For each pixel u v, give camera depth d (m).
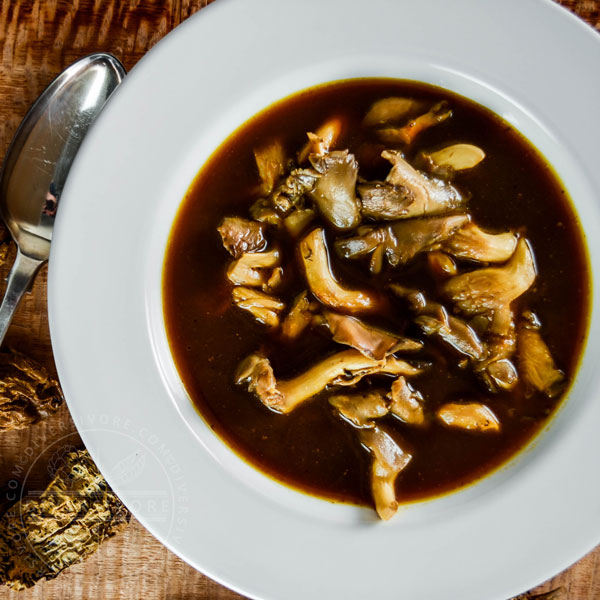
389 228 0.42
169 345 0.42
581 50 0.40
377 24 0.40
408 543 0.41
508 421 0.41
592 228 0.41
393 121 0.42
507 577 0.41
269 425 0.42
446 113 0.41
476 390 0.42
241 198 0.42
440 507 0.41
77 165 0.40
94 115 0.44
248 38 0.40
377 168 0.42
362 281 0.42
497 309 0.41
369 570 0.41
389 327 0.42
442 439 0.42
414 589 0.41
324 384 0.41
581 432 0.41
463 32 0.40
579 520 0.41
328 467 0.42
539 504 0.41
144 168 0.41
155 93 0.40
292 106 0.42
